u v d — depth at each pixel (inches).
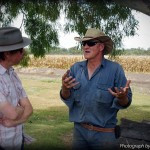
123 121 203.9
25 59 366.9
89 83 116.6
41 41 367.9
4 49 93.3
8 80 95.6
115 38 356.8
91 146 118.2
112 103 115.0
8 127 94.1
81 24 359.9
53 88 652.1
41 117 349.7
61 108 421.4
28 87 659.4
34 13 366.3
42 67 1311.5
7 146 95.0
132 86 679.1
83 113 117.4
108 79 115.6
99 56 117.6
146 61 1165.7
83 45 118.2
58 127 297.3
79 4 360.5
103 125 115.5
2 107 91.8
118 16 353.1
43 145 222.1
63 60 1326.3
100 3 350.0
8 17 363.9
